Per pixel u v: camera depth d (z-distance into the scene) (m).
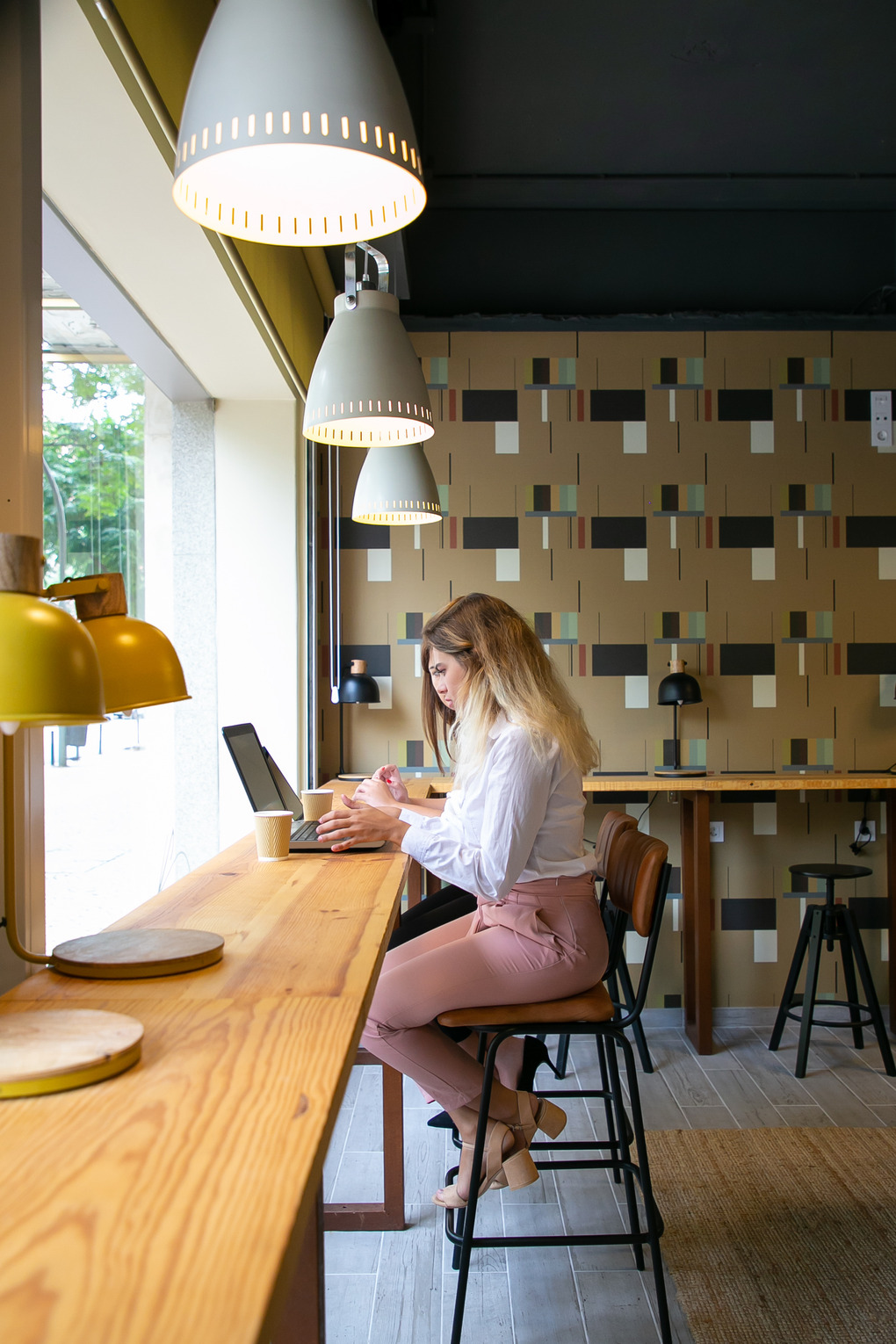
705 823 3.50
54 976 1.11
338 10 1.05
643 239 4.16
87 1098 0.75
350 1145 2.63
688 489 3.97
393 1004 1.74
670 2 2.93
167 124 1.71
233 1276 0.51
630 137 3.61
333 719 3.97
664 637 3.96
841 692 3.96
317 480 3.92
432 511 3.00
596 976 1.81
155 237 2.17
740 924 3.93
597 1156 2.55
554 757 1.83
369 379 1.97
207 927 1.36
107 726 3.28
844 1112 2.88
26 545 0.85
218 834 3.60
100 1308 0.48
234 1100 0.75
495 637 1.93
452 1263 2.04
